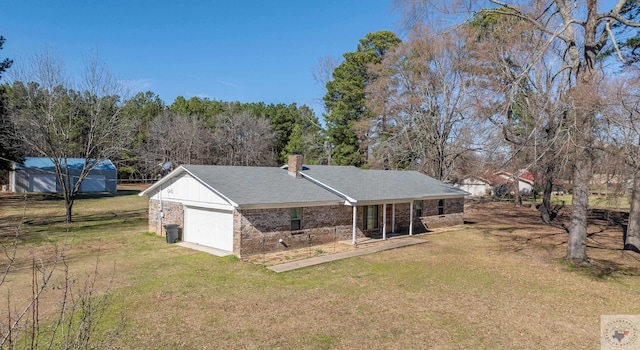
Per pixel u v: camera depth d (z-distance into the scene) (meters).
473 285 11.34
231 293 10.27
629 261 14.62
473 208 36.69
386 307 9.34
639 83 10.37
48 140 22.56
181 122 51.72
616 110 10.80
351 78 40.84
